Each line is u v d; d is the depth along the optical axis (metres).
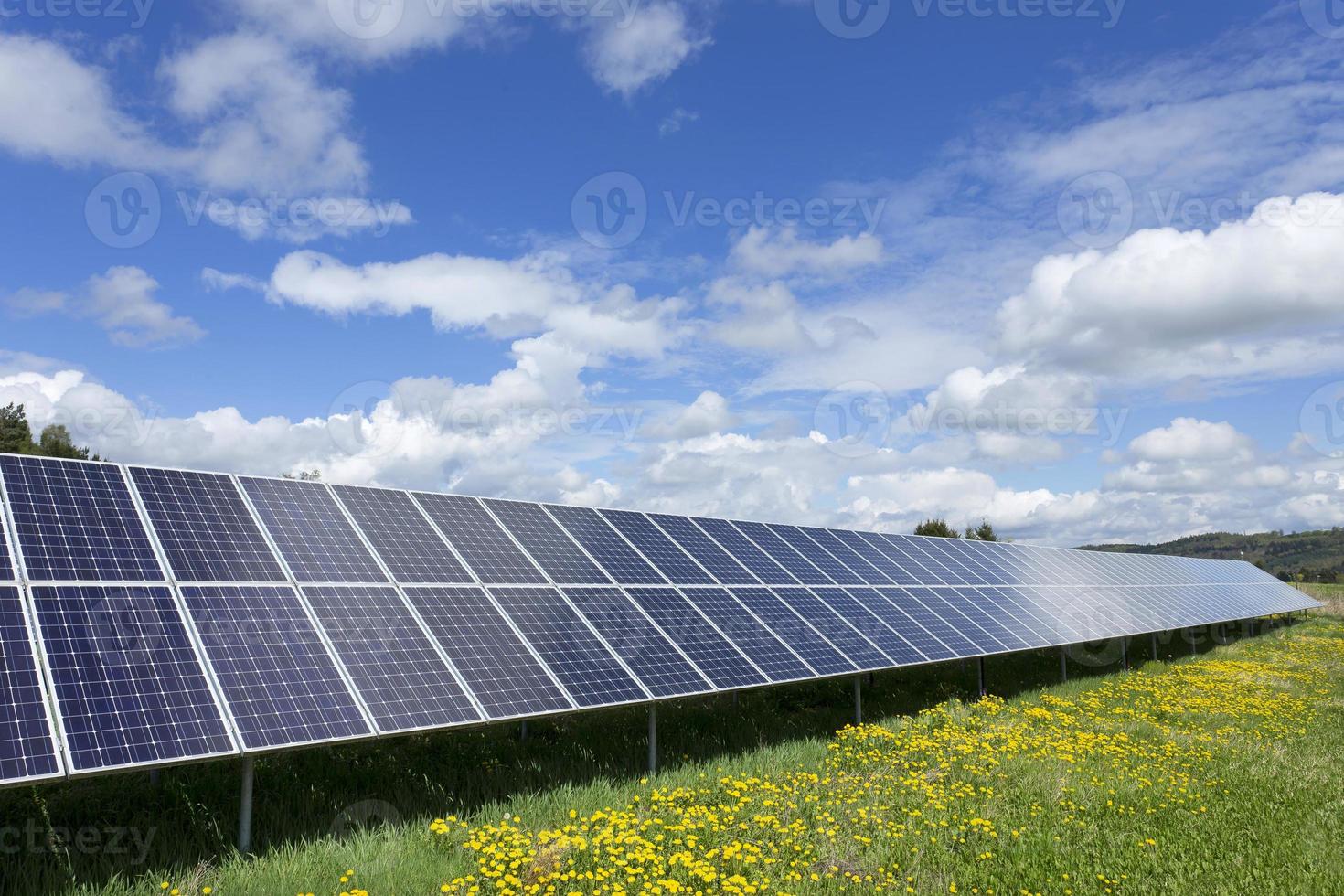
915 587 21.22
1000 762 12.89
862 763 12.85
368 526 12.29
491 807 10.06
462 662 10.31
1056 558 32.50
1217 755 14.25
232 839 8.71
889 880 8.38
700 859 8.70
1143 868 8.79
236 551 10.24
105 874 7.61
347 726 8.59
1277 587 48.66
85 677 7.64
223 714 8.02
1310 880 8.54
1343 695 21.78
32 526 8.98
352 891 7.25
